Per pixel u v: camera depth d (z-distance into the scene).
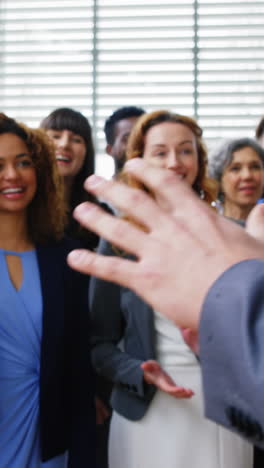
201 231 0.27
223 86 3.28
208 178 1.68
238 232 0.27
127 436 1.30
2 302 1.20
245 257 0.26
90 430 1.27
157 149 1.49
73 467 1.23
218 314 0.24
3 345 1.18
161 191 0.28
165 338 1.32
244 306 0.24
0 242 1.28
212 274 0.25
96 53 3.33
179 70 3.29
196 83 3.29
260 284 0.24
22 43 3.37
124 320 1.46
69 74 3.35
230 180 1.86
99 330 1.45
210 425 1.26
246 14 3.29
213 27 3.29
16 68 3.37
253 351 0.22
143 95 3.30
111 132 2.44
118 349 1.40
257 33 3.28
